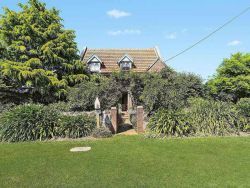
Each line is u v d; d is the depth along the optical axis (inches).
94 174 328.2
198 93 814.5
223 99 948.6
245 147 457.7
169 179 307.3
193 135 557.9
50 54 858.8
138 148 458.0
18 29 863.7
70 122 571.8
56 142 525.0
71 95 773.3
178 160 383.2
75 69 932.0
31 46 885.8
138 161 380.2
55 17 938.7
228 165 357.4
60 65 904.3
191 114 588.1
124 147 467.8
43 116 570.9
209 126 573.3
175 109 642.2
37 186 293.4
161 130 554.9
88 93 754.2
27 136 548.1
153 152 429.7
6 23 874.8
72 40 942.4
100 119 617.6
